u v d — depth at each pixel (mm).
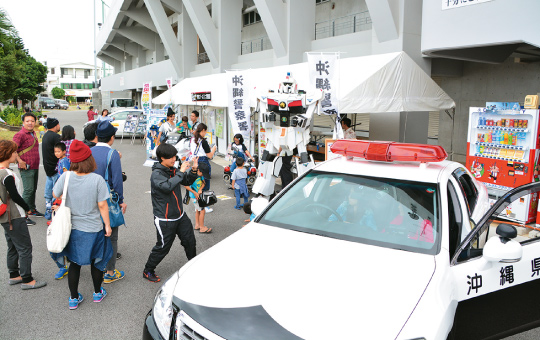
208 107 15594
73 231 4098
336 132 7395
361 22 14031
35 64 46500
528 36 6984
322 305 2359
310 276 2629
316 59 7145
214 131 16594
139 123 21703
